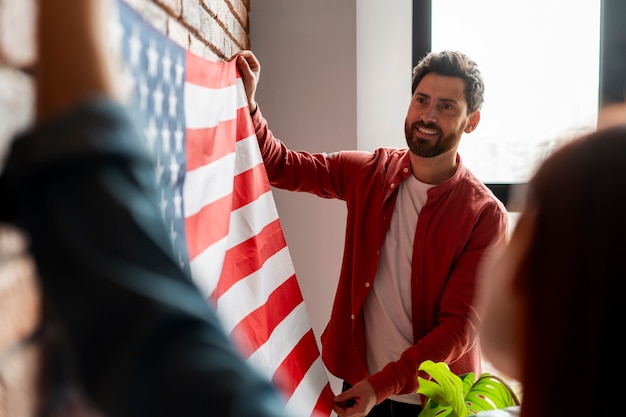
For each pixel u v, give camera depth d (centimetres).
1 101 57
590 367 44
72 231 28
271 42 264
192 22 142
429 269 193
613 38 304
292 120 266
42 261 28
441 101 193
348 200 208
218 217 126
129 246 28
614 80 305
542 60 314
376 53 288
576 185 45
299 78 264
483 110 320
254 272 142
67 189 28
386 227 198
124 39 86
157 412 26
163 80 102
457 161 205
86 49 31
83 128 28
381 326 199
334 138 265
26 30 61
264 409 27
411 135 196
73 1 31
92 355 26
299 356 157
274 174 204
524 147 317
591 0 309
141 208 29
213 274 118
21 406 58
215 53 178
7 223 31
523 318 48
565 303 45
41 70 30
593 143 46
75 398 51
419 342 182
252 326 135
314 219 272
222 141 135
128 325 26
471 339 187
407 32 305
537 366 46
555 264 46
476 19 316
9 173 28
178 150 108
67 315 27
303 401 152
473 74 196
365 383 174
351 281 205
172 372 26
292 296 161
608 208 44
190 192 113
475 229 194
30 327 60
